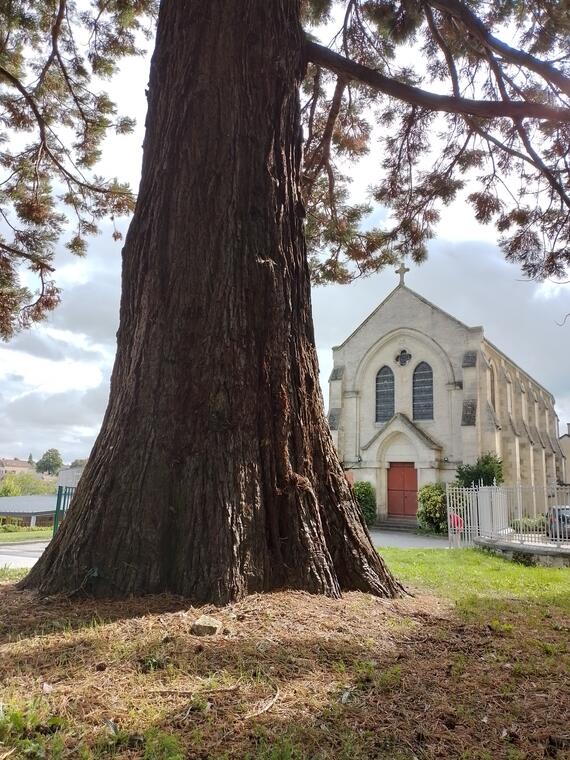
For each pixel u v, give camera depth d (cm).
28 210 1130
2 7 1022
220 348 514
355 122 1178
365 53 1037
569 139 908
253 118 588
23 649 344
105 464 496
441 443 2950
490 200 969
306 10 984
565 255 930
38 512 4081
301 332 578
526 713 317
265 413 523
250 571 465
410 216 1122
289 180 610
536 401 4078
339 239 1221
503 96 867
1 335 1181
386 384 3231
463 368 2942
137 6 1048
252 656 356
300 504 516
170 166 570
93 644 353
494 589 827
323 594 491
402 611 507
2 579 634
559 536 1412
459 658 399
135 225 575
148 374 512
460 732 291
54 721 261
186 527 470
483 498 1736
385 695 327
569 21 859
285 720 284
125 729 264
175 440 494
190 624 394
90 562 458
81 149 1227
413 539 2452
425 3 839
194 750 252
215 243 542
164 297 534
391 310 3250
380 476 3053
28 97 1048
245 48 601
